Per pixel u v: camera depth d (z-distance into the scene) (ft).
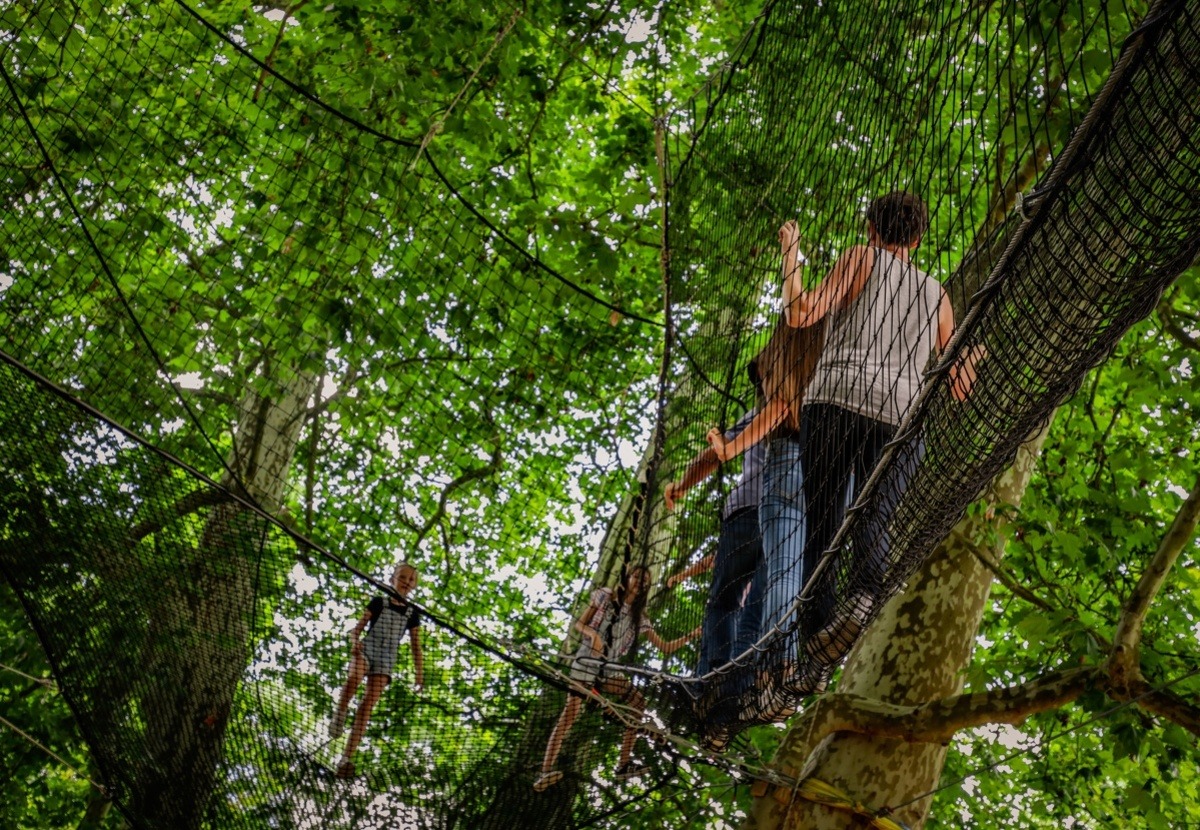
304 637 14.73
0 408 13.05
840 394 10.38
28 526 13.30
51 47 18.07
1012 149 16.83
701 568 15.64
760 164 14.39
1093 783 26.32
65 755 32.60
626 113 31.76
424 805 15.74
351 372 21.39
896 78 9.18
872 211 10.52
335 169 21.06
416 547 28.17
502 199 31.86
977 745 29.43
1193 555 26.94
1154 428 29.12
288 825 15.34
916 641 19.30
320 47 27.66
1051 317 7.01
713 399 16.02
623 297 33.04
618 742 16.14
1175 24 5.20
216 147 19.62
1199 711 16.10
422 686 15.46
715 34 34.88
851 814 17.76
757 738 28.14
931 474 8.68
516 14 24.25
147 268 17.70
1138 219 6.29
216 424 25.29
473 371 21.31
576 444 22.67
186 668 14.26
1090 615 22.45
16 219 14.44
